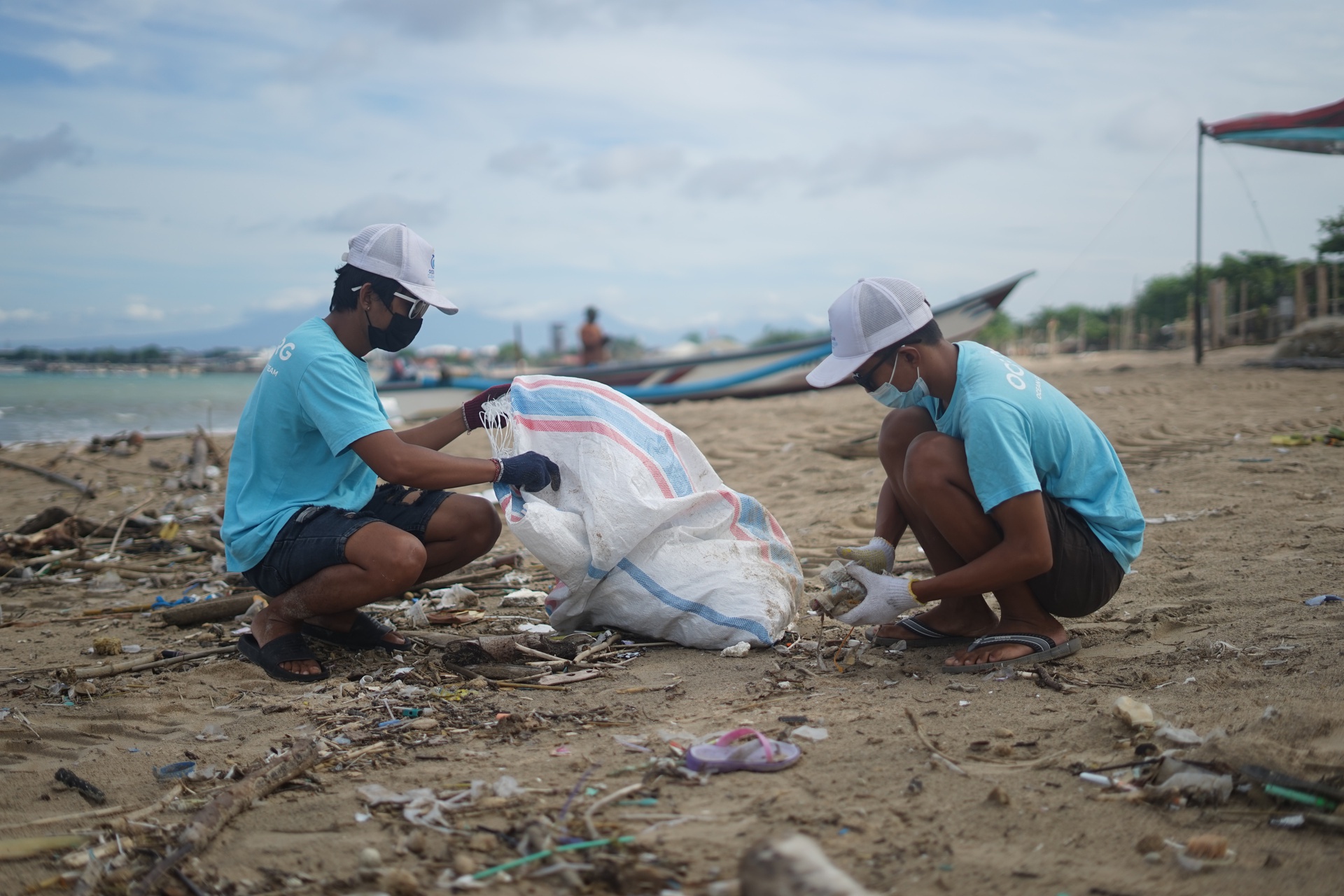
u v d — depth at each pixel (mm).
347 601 3324
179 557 5809
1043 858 1813
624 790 2172
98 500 8273
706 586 3393
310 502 3387
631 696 2939
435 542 3617
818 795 2129
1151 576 3924
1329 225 24172
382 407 3465
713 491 3594
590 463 3482
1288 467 6109
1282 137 14703
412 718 2830
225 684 3268
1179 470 6340
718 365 15375
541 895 1777
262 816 2182
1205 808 1973
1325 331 14961
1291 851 1782
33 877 1962
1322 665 2627
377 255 3301
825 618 3742
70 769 2545
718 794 2162
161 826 2154
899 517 3381
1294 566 3801
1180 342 28641
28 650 3863
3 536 5988
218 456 10188
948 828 1948
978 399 2859
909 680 2949
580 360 19328
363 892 1803
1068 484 2986
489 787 2250
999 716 2549
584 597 3523
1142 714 2340
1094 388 12172
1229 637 3027
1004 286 13227
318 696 3078
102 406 23547
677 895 1729
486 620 4016
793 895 1358
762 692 2895
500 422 3643
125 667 3447
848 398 14094
